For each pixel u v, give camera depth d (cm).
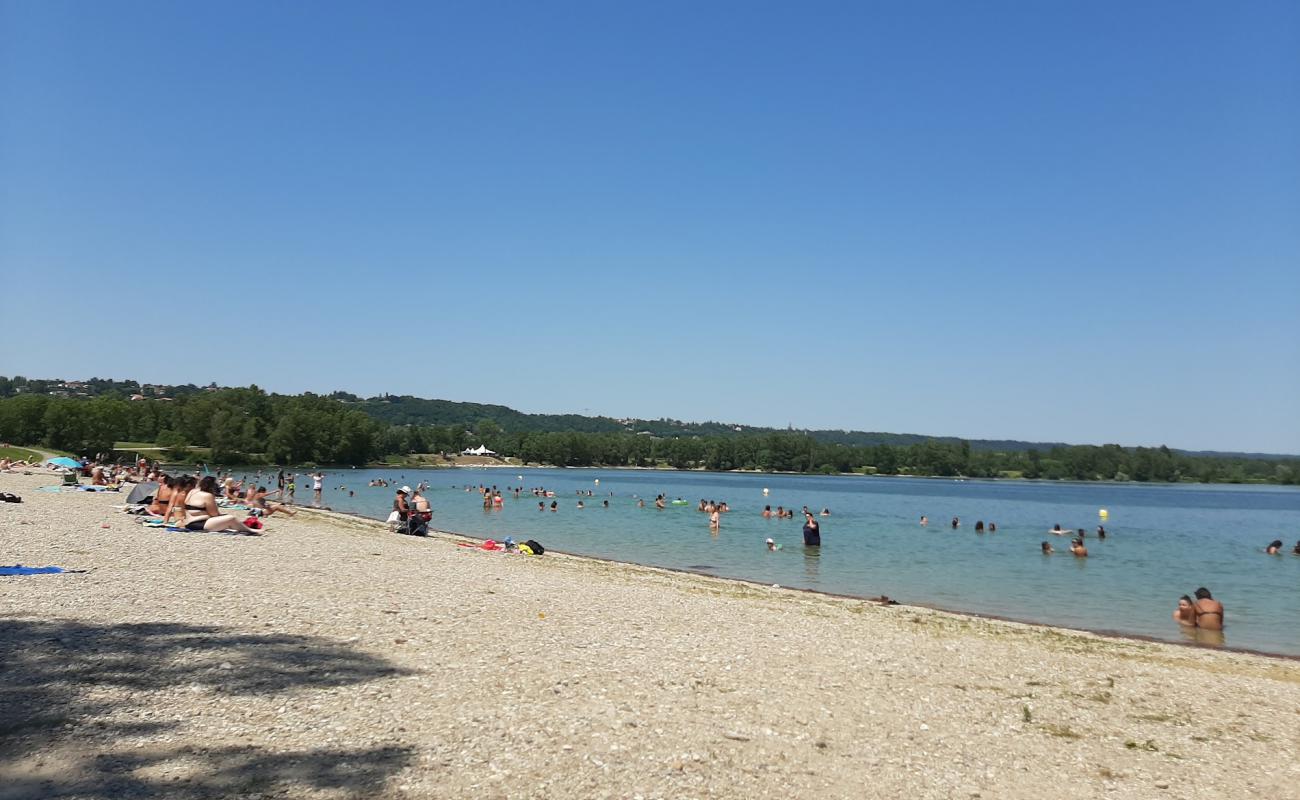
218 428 14650
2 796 630
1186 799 866
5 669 951
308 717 872
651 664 1251
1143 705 1262
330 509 5838
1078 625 2280
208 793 665
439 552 2908
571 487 12031
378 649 1202
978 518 7238
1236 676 1568
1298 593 2994
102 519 2872
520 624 1498
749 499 9900
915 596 2730
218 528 2745
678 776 791
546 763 792
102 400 14788
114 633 1166
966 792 833
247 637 1208
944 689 1263
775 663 1337
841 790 802
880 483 18638
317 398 18488
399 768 749
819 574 3216
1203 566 3769
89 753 728
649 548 4025
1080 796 852
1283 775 961
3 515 2750
